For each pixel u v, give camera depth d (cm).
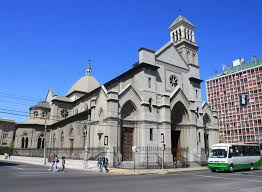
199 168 4359
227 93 12338
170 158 4606
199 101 5644
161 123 4769
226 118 12131
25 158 6762
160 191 1683
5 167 4097
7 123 11444
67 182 2130
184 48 5778
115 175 3020
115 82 5475
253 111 11250
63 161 3659
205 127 5766
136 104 4622
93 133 4797
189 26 6078
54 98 7562
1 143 11144
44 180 2264
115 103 4341
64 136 6338
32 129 7588
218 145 3756
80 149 5097
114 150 4147
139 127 4578
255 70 11500
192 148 5016
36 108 8175
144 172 3450
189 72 5666
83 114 5394
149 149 4503
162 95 4869
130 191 1656
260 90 11175
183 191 1702
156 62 5078
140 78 4803
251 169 3944
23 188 1723
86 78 8150
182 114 5253
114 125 4253
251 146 4050
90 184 2012
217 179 2519
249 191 1731
